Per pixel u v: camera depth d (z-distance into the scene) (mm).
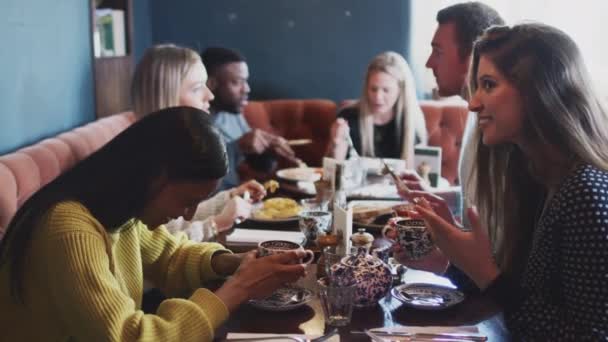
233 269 1603
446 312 1469
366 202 2352
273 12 4375
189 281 1632
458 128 3809
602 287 1215
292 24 4379
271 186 2545
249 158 3635
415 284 1601
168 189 1257
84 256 1175
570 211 1244
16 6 2416
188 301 1242
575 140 1284
